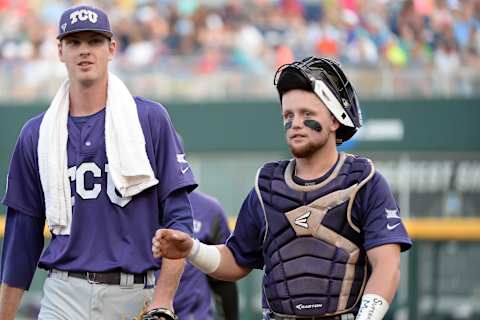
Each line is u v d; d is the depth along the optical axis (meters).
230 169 60.53
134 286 17.80
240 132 60.44
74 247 17.81
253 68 62.28
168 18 65.44
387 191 15.63
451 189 58.75
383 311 14.91
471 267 50.06
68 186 17.91
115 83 18.12
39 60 62.41
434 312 49.91
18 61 61.81
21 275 18.73
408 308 49.88
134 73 61.62
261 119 60.34
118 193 17.72
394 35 63.84
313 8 66.25
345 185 15.55
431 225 50.41
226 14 66.00
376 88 60.62
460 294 49.94
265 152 60.22
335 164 15.82
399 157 59.72
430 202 58.84
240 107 60.59
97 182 17.80
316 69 15.77
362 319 14.77
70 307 17.78
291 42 64.75
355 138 59.88
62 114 18.12
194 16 65.50
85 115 18.11
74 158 17.92
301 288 15.50
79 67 17.67
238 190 60.41
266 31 65.12
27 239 18.69
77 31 17.50
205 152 60.53
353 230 15.55
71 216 17.84
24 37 64.12
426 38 63.53
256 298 49.38
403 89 60.38
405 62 62.47
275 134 60.16
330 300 15.44
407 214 58.81
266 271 16.06
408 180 59.12
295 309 15.54
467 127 59.47
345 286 15.45
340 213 15.50
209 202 26.17
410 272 50.03
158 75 61.56
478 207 58.31
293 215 15.62
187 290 24.66
